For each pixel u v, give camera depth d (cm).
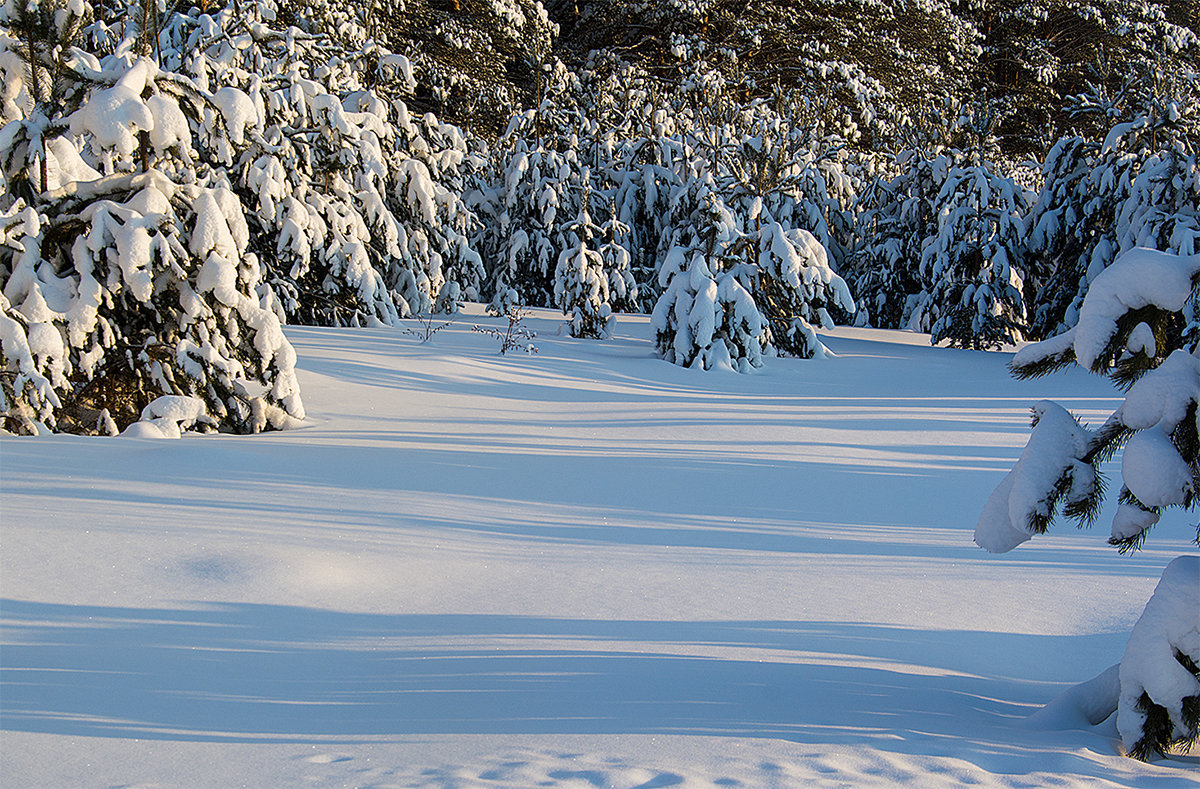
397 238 1537
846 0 3650
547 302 2208
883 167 2891
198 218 680
